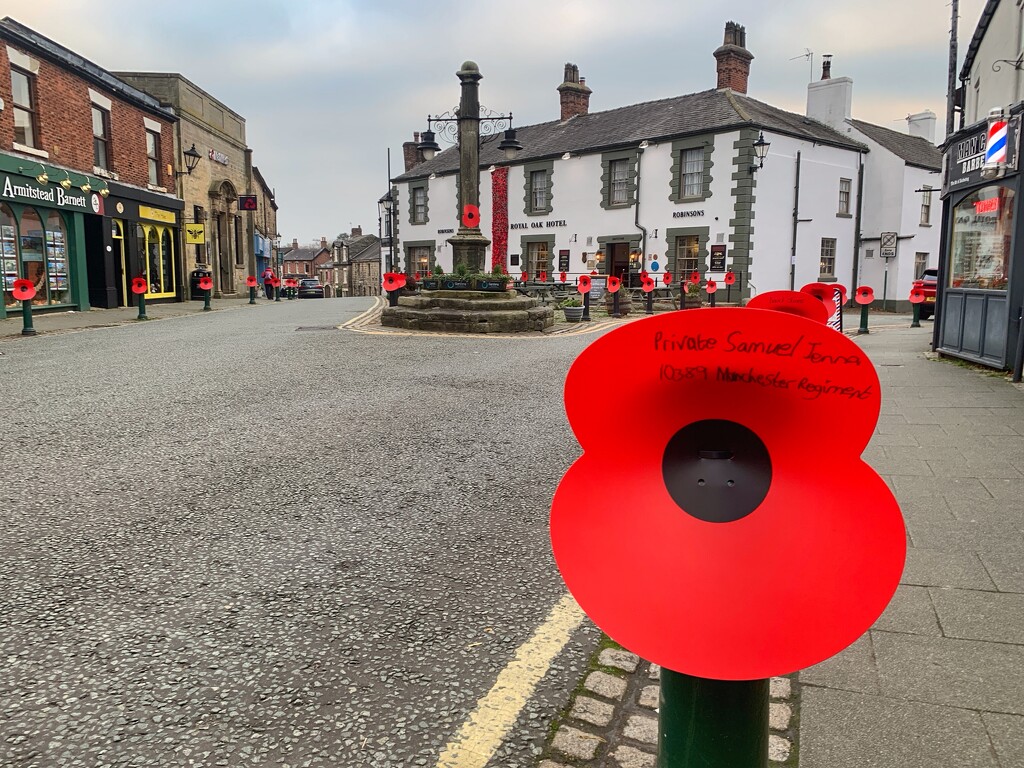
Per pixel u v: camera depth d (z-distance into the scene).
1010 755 1.94
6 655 2.42
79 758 1.95
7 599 2.81
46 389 6.97
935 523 3.58
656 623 1.22
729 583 1.22
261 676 2.34
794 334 1.14
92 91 16.98
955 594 2.86
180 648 2.49
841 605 1.17
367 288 65.25
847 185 26.11
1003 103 8.50
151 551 3.28
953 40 9.19
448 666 2.42
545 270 28.52
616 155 25.83
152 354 9.49
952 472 4.39
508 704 2.22
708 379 1.23
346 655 2.47
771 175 23.27
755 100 26.47
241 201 28.70
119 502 3.90
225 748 2.00
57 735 2.04
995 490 4.05
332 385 7.41
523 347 10.87
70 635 2.56
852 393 1.15
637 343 1.19
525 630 2.66
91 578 3.00
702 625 1.21
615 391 1.25
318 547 3.37
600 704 2.22
